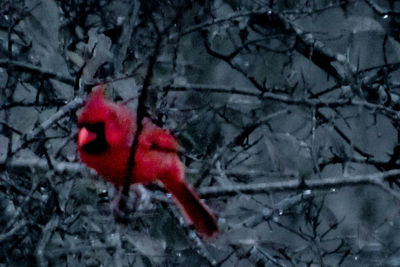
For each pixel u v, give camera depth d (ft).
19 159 23.25
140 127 17.94
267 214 26.09
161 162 18.99
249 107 27.58
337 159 26.73
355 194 32.78
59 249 22.62
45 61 25.49
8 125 23.25
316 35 32.55
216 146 25.81
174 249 25.62
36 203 25.34
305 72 33.45
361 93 28.04
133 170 18.83
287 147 24.82
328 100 27.02
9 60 25.45
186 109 24.63
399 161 34.91
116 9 28.63
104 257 23.41
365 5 31.01
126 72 23.32
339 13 32.32
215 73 28.14
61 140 24.39
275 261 25.90
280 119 28.04
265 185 23.62
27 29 25.41
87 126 18.31
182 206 20.08
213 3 29.09
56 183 23.09
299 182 23.73
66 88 25.23
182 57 26.71
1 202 25.30
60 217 23.13
